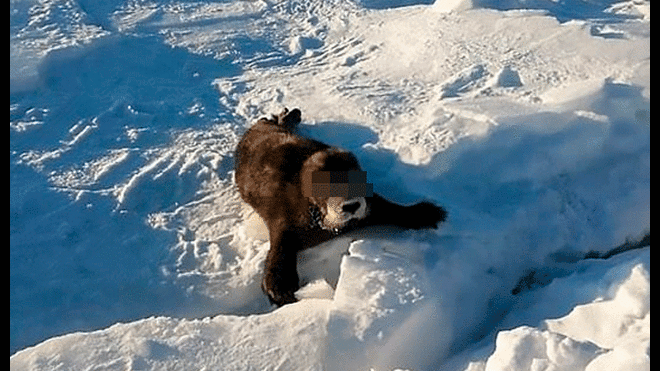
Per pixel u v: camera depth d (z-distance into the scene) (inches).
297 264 196.2
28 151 240.2
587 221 203.8
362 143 227.3
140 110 262.5
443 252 186.7
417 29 297.3
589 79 237.0
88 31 302.2
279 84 276.4
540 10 289.0
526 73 248.4
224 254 201.9
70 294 190.7
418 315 165.9
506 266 193.5
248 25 329.4
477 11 297.1
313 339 158.1
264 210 201.8
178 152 239.3
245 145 228.1
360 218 188.1
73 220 212.5
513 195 205.0
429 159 209.0
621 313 158.1
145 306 189.2
